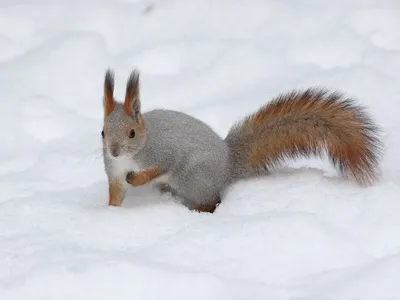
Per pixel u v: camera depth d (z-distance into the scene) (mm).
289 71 16016
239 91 15500
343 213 9875
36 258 8867
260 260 8898
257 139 11812
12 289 8227
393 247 9094
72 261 8719
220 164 11453
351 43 16609
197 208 11555
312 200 10297
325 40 16766
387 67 15820
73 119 14859
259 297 8047
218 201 11562
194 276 8320
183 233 9461
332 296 8031
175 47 16875
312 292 8133
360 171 11219
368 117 11930
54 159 13180
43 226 10062
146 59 16719
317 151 11727
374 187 10609
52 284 8273
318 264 8812
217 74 16031
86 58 16688
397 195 10164
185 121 11523
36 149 13914
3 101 15195
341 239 9219
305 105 11688
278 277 8555
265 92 15242
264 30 17516
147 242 9500
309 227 9383
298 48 16672
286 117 11750
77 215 10367
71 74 16328
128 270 8406
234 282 8320
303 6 18094
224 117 14469
